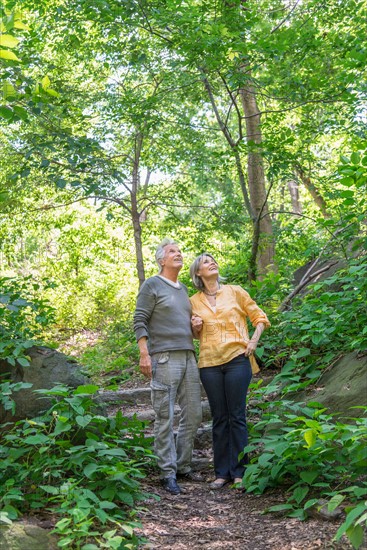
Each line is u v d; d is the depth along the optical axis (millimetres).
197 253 12664
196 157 12766
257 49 8609
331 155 14445
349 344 5969
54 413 4301
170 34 9469
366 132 9391
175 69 11148
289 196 23625
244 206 12203
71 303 14586
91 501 3773
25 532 3205
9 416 4625
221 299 5137
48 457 4031
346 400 4992
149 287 5023
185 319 5047
